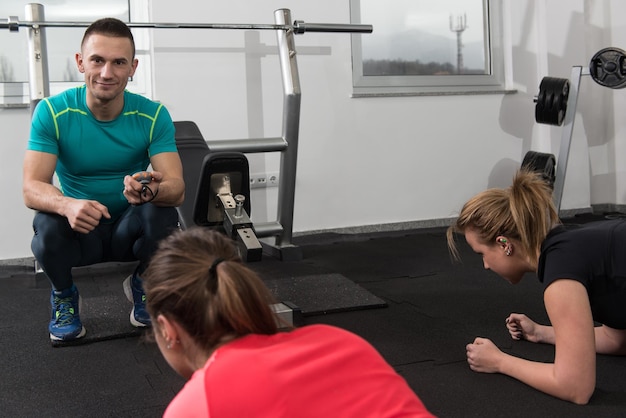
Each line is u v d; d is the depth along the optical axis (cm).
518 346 230
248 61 416
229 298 96
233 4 410
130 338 253
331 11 434
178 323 100
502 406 184
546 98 440
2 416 189
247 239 242
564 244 176
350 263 372
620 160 498
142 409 192
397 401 95
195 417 88
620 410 179
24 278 355
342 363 96
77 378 216
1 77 381
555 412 179
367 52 453
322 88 434
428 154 464
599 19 495
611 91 493
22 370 223
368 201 452
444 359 222
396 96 451
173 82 403
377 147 451
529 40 482
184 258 101
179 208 300
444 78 471
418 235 444
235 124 417
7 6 388
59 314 246
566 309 175
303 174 434
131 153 247
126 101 247
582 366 178
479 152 477
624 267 173
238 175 250
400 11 458
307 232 438
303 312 271
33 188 230
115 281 346
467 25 475
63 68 397
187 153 339
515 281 191
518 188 182
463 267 354
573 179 492
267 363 92
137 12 405
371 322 264
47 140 237
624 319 184
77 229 221
